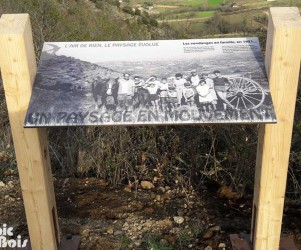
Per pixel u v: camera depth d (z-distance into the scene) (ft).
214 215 10.19
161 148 11.78
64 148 12.43
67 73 7.63
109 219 10.15
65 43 8.26
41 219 8.24
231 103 7.04
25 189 8.00
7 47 7.02
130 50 8.07
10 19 7.29
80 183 11.68
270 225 8.21
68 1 27.43
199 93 7.22
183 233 9.45
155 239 9.35
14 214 10.28
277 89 7.29
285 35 6.94
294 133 11.04
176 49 8.05
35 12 19.81
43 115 6.97
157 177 11.68
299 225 9.86
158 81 7.43
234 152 11.05
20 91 7.30
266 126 7.49
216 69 7.59
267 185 7.89
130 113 6.98
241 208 10.50
